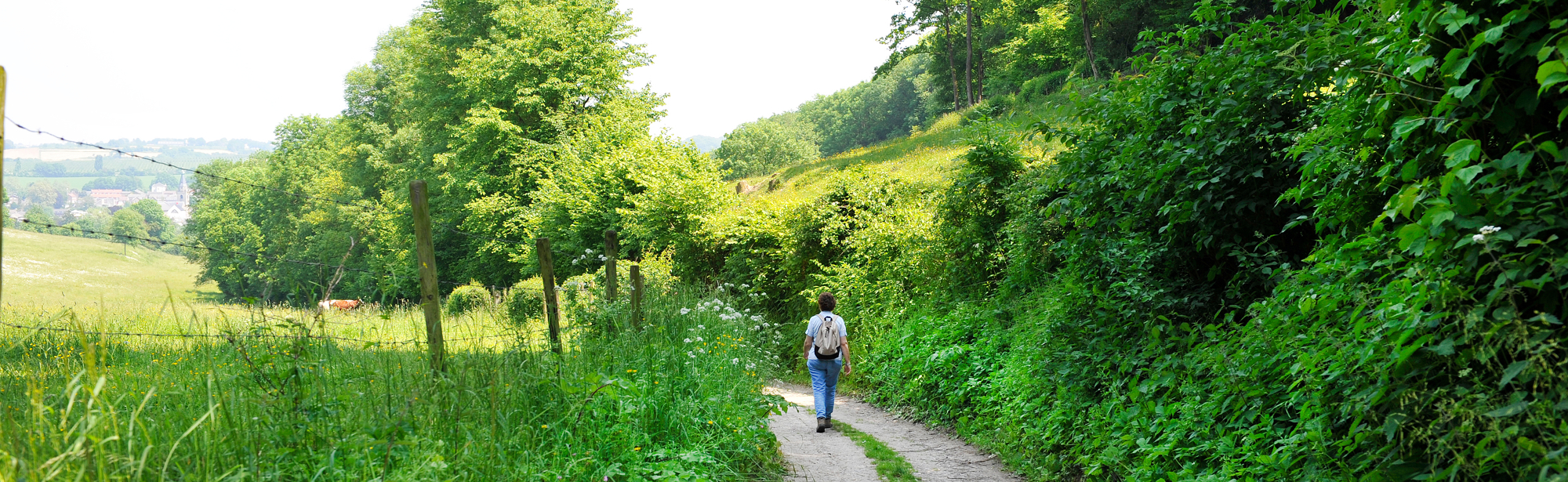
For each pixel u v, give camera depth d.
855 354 12.70
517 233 29.58
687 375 6.19
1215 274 6.09
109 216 158.88
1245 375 4.62
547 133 31.48
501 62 30.98
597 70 31.72
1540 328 2.66
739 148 95.38
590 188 24.67
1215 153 5.62
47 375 4.87
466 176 31.38
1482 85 2.91
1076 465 6.20
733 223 18.86
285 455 3.44
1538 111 2.95
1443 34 3.17
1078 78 7.21
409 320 7.31
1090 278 7.07
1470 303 2.94
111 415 3.19
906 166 23.84
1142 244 6.42
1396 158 3.43
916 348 10.59
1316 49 5.02
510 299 7.28
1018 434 7.10
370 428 3.70
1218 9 6.26
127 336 8.93
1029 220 9.34
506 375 4.76
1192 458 5.01
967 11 50.12
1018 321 9.02
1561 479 2.42
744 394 6.81
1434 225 2.86
